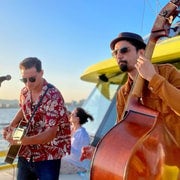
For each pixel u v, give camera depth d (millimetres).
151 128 1244
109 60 2562
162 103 1332
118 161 1228
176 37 2176
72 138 2801
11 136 1857
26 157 1867
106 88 2809
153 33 1370
